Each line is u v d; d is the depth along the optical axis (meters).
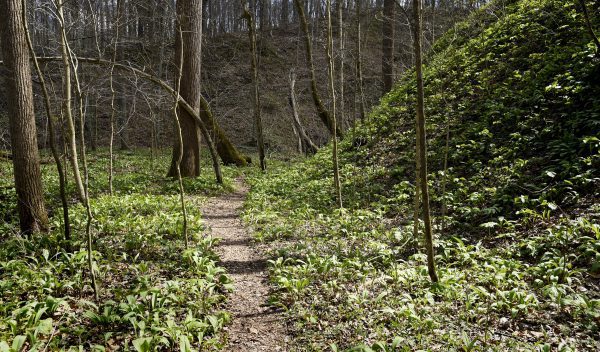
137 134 36.28
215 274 7.21
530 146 10.27
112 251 8.12
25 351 4.89
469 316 5.39
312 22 45.50
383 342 4.65
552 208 7.62
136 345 4.61
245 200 15.19
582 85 10.31
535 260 6.82
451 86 15.95
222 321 5.66
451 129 13.24
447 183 10.99
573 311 5.20
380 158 14.95
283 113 38.72
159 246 8.62
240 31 55.25
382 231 9.38
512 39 15.14
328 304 6.09
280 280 6.52
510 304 5.47
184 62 16.67
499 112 12.16
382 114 18.67
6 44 8.48
